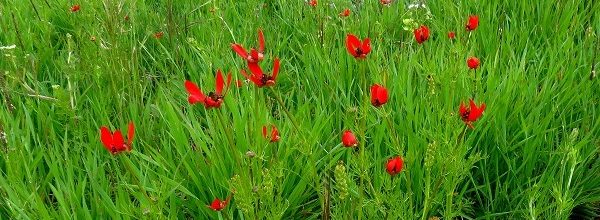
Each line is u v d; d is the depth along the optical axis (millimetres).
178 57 1424
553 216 944
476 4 1544
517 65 1206
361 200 778
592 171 1057
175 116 1028
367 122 1087
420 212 966
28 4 1652
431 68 1135
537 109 1084
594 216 1062
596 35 1386
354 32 1463
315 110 1152
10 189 876
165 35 1524
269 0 1747
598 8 1488
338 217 846
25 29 1499
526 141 1035
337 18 1558
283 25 1565
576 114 1166
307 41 1467
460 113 768
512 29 1432
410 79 1132
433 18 1547
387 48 1409
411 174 995
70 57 1245
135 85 1183
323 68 1275
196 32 1522
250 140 851
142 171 992
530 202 861
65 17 1625
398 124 1117
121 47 1267
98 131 1074
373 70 1224
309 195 1017
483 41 1384
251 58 722
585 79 1172
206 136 1016
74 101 1159
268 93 1272
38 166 1025
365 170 773
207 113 1044
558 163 991
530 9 1502
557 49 1332
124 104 1152
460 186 1072
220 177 973
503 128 1057
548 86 1156
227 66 1339
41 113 1109
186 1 1703
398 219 861
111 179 992
